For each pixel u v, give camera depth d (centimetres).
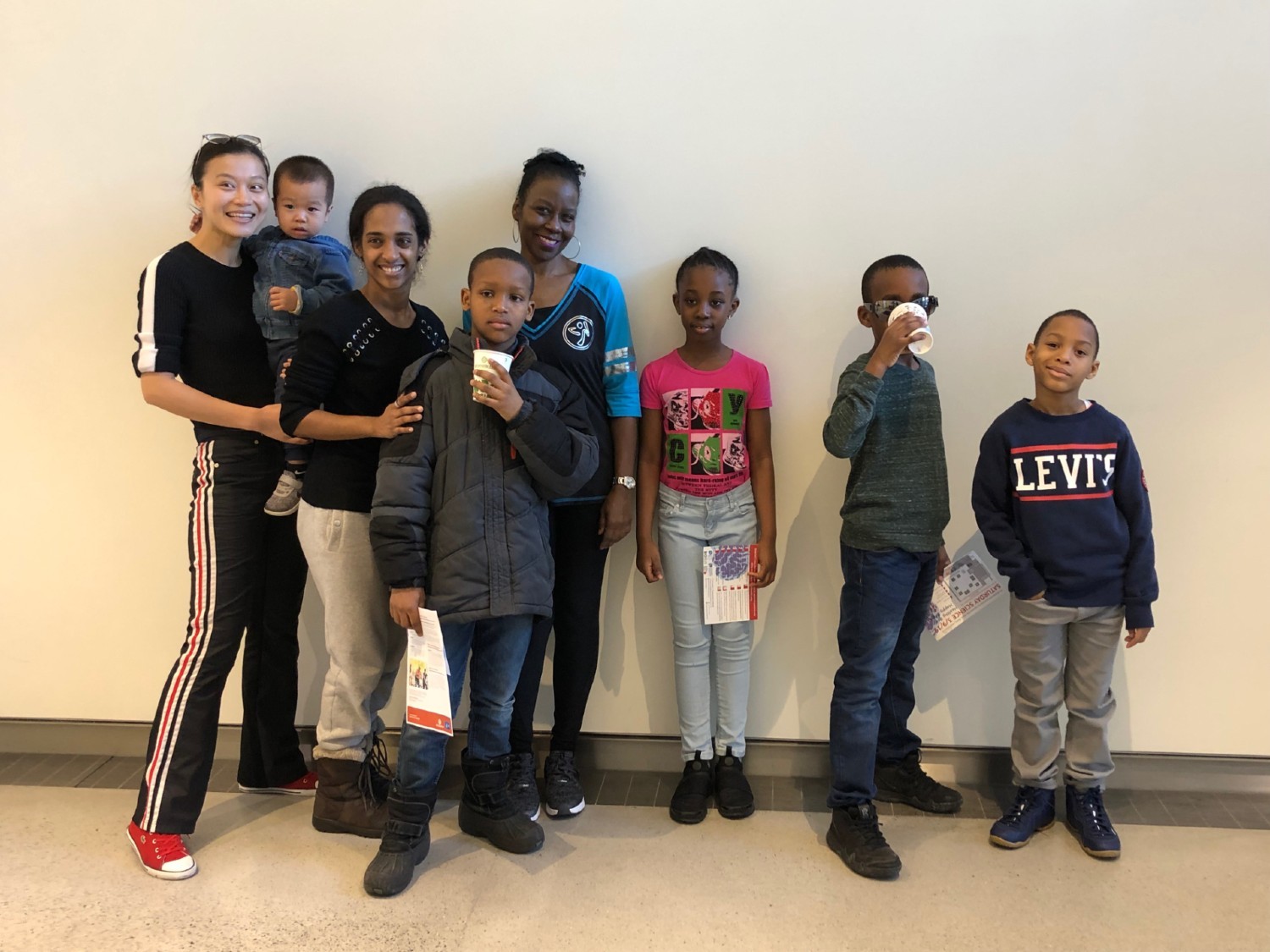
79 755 244
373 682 198
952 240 211
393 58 213
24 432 232
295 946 166
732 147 211
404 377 180
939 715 227
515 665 188
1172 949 164
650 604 229
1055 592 189
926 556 194
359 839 201
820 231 213
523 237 202
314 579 192
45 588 238
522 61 212
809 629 227
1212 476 213
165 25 215
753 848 197
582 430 188
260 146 213
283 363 191
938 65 205
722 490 209
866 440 193
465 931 170
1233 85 200
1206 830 204
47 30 216
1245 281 206
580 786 214
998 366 214
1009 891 181
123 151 220
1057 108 204
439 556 176
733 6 206
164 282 183
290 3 212
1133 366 211
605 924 171
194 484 194
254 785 220
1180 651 219
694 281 200
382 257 180
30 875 186
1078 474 187
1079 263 209
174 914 174
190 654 190
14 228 224
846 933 168
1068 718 203
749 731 232
